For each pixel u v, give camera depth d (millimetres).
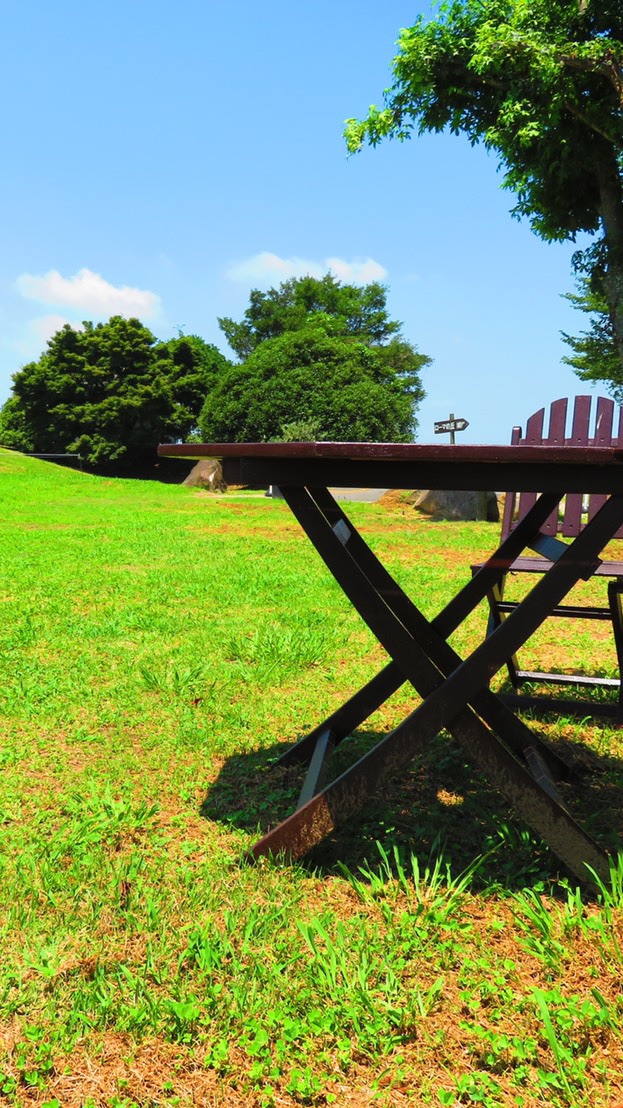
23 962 1874
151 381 45219
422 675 2225
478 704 2744
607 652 4691
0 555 9039
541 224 15914
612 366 24828
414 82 14797
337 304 47156
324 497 2691
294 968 1856
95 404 44562
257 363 33219
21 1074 1554
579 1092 1512
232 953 1891
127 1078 1550
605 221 14547
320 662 4480
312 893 2182
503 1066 1583
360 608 2240
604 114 13320
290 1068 1576
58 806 2723
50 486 23719
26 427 45844
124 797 2773
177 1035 1648
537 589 2107
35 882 2219
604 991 1782
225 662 4449
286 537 10867
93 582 7074
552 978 1833
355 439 31188
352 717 2973
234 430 32875
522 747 2705
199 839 2500
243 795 2818
